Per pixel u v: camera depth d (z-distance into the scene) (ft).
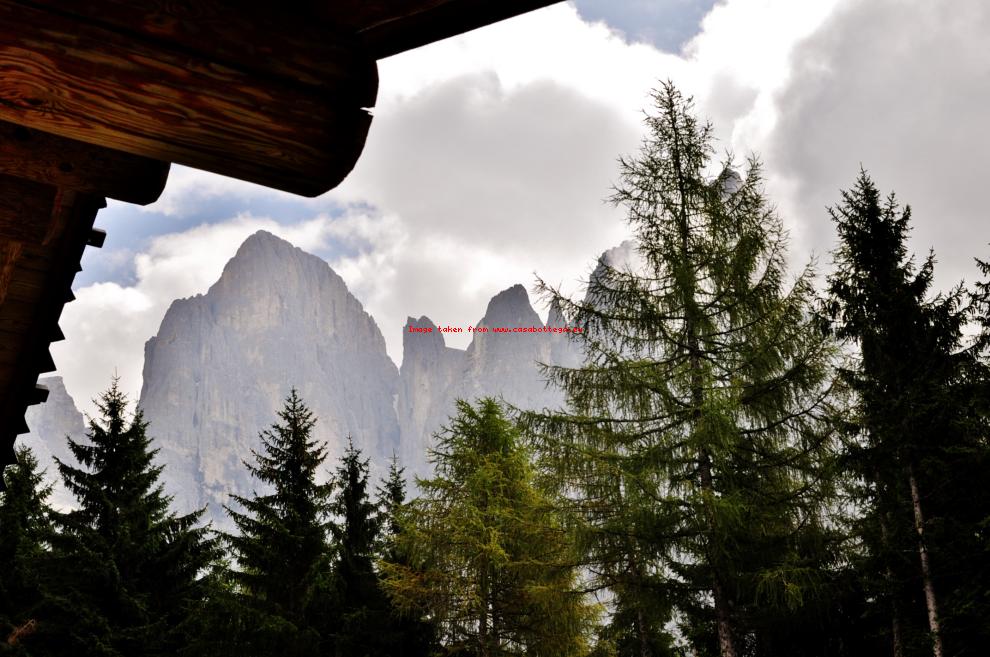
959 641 35.73
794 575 31.40
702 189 37.65
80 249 9.00
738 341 35.99
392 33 4.52
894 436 37.04
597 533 34.76
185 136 4.46
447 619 47.65
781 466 34.17
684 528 33.83
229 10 4.41
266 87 4.46
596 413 36.47
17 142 6.28
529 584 45.34
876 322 42.29
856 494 38.93
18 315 9.71
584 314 37.35
